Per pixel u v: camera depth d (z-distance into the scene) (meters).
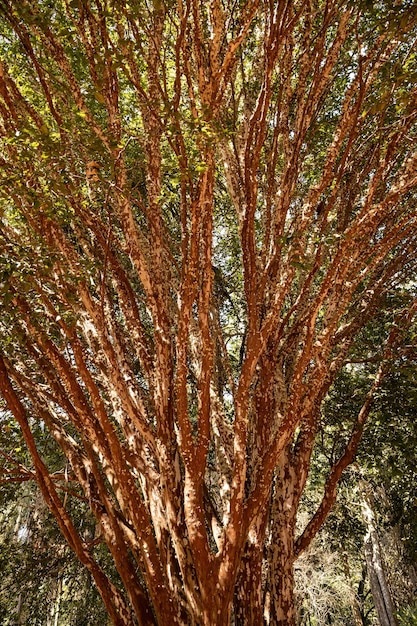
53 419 4.50
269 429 4.59
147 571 3.34
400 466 7.46
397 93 4.77
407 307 6.39
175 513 3.70
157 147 4.38
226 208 8.61
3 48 5.63
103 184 4.48
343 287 5.07
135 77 4.01
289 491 4.83
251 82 6.18
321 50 4.43
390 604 12.97
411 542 9.02
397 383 6.68
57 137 4.45
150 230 4.31
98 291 4.98
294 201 6.26
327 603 16.89
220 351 5.81
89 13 3.66
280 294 3.77
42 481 3.62
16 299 3.73
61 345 4.59
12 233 4.09
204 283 3.71
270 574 4.58
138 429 3.82
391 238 4.48
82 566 8.55
